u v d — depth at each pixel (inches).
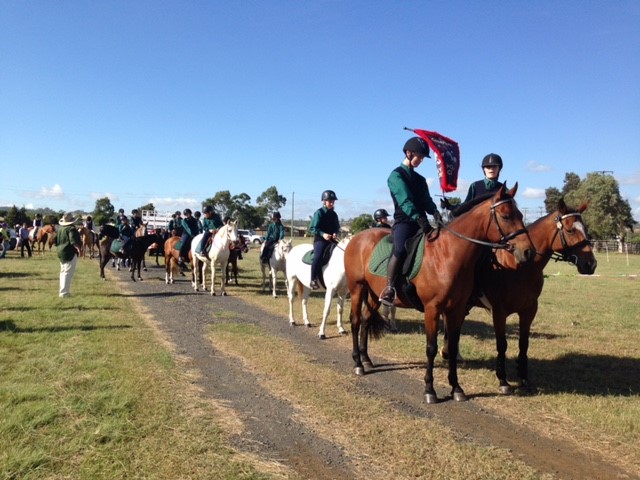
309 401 219.8
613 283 801.6
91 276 704.4
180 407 205.5
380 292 247.1
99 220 2353.6
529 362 290.8
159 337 335.3
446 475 155.3
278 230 577.0
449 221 224.4
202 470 152.2
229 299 530.6
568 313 485.7
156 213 1346.0
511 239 200.2
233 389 235.6
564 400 222.4
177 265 657.6
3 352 271.7
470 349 317.4
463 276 212.7
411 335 360.8
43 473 145.9
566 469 161.9
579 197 2246.6
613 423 194.9
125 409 196.1
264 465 159.3
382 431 188.4
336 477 153.5
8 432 169.0
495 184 260.7
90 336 318.0
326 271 348.2
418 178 239.0
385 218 397.4
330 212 356.5
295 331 375.6
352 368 278.1
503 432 190.9
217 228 589.9
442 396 231.6
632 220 2308.1
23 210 2118.6
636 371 272.7
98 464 151.3
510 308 233.5
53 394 208.2
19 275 679.7
